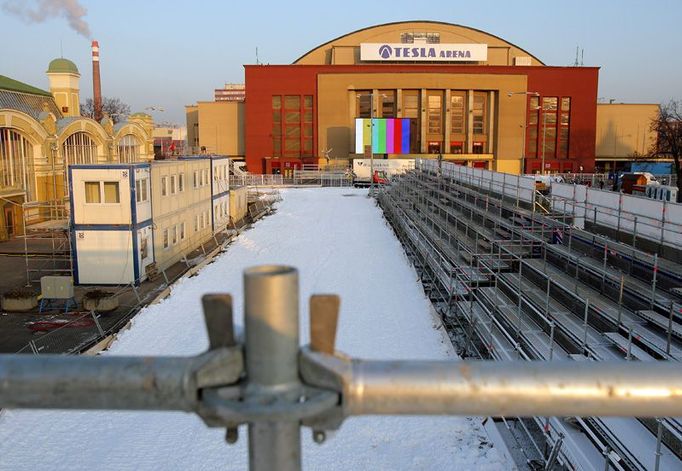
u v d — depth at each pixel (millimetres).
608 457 9172
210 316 1888
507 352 14484
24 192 35719
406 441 12367
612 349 11812
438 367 1886
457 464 11516
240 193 46281
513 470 11234
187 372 1841
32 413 13570
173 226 30281
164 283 26031
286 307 1794
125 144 50469
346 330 19078
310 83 82562
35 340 18281
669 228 13938
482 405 1866
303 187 71625
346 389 1802
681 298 11906
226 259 31031
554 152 85438
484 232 23453
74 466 11602
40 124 36688
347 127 82562
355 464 11609
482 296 19141
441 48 85625
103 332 18906
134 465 11617
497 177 29250
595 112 84688
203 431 12812
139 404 1873
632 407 1885
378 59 85688
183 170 31891
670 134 68875
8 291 23297
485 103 83188
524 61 90438
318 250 32938
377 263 29266
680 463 8812
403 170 69375
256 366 1816
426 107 81938
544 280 17594
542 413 1896
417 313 20906
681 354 10039
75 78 53875
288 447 1856
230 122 90188
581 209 18984
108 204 24922
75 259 25312
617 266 15469
